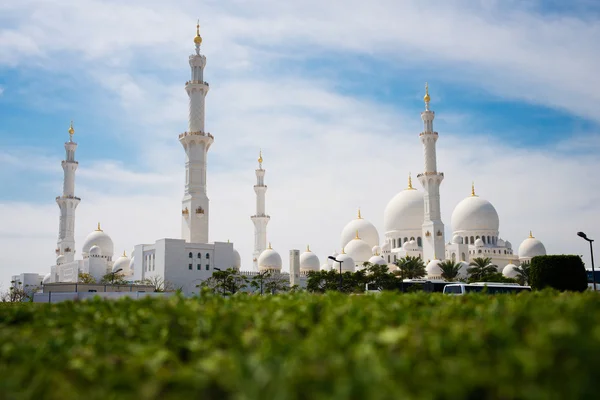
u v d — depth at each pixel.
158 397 11.50
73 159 196.25
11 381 11.51
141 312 17.31
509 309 16.55
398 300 19.78
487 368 10.90
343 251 194.88
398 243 193.88
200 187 147.38
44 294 79.56
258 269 177.50
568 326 12.05
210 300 20.59
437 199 163.62
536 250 192.00
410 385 10.48
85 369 12.47
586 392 9.99
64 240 192.50
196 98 147.12
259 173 188.50
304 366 11.18
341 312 16.14
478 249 184.88
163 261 141.75
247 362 11.41
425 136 164.38
